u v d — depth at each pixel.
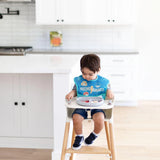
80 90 2.19
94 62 2.08
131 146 3.28
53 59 3.29
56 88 2.60
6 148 3.14
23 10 5.39
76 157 2.95
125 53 4.83
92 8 4.93
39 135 3.11
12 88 3.05
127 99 4.98
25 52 4.82
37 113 3.07
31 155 2.96
